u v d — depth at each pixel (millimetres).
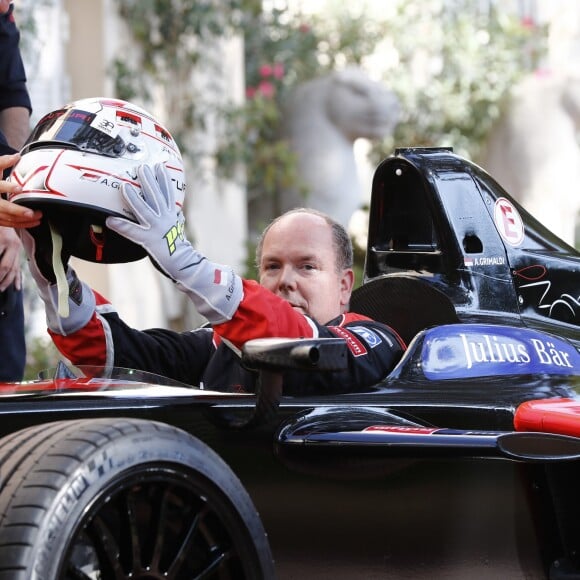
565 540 5234
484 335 5613
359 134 18719
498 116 21625
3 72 7535
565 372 5688
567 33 23562
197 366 5832
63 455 3902
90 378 5082
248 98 19000
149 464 4043
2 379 7090
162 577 4117
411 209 6211
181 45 16578
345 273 5879
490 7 23266
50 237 5129
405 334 6121
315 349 4422
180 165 5047
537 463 5133
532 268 6164
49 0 14711
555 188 20672
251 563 4277
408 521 4969
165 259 4828
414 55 22156
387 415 5051
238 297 4918
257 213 19094
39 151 4820
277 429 4836
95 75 15508
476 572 5098
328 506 4859
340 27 21719
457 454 4656
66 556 3787
